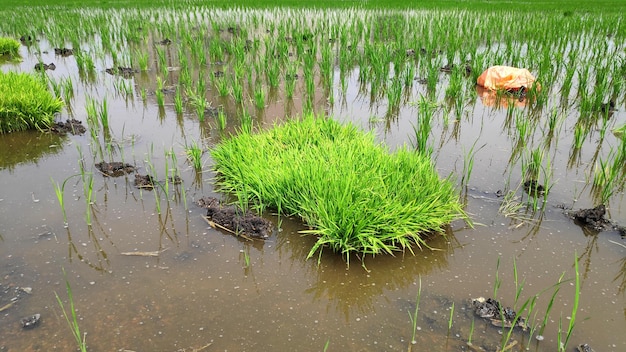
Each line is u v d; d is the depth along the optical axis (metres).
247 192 4.54
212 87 8.90
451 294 3.37
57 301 3.22
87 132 6.55
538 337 2.95
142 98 8.20
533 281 3.49
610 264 3.69
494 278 3.54
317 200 4.01
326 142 5.11
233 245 3.93
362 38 13.92
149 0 25.67
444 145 6.15
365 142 5.10
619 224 4.21
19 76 7.63
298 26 14.73
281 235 4.08
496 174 5.25
